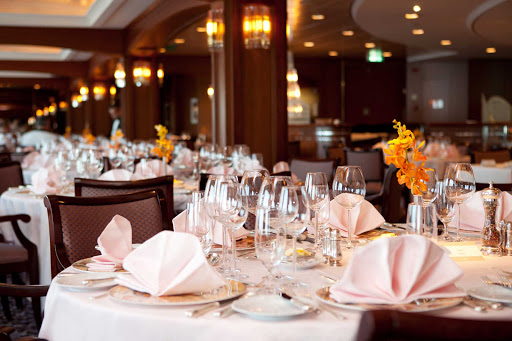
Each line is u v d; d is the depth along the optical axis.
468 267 1.93
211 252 2.18
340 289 1.53
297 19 10.26
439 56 15.31
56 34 11.27
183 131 18.59
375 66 16.30
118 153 4.94
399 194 4.60
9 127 23.88
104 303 1.60
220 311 1.47
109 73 15.87
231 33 6.57
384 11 9.22
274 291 1.65
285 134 6.79
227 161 5.34
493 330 0.97
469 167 2.19
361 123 15.76
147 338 1.47
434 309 1.44
